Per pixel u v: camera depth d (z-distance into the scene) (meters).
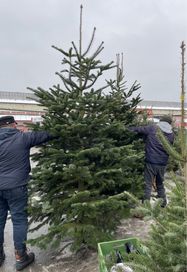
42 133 4.61
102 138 4.64
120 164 4.66
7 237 5.73
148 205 2.62
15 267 4.59
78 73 4.66
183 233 2.30
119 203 4.29
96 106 4.61
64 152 4.47
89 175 4.27
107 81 5.23
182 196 2.67
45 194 4.77
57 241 4.39
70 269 4.32
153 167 5.70
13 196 4.48
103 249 3.65
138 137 5.85
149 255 2.67
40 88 4.54
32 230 4.84
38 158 4.79
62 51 4.59
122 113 5.49
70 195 4.37
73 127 4.36
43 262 4.64
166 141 2.42
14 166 4.48
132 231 5.16
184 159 2.37
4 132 4.52
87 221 4.51
